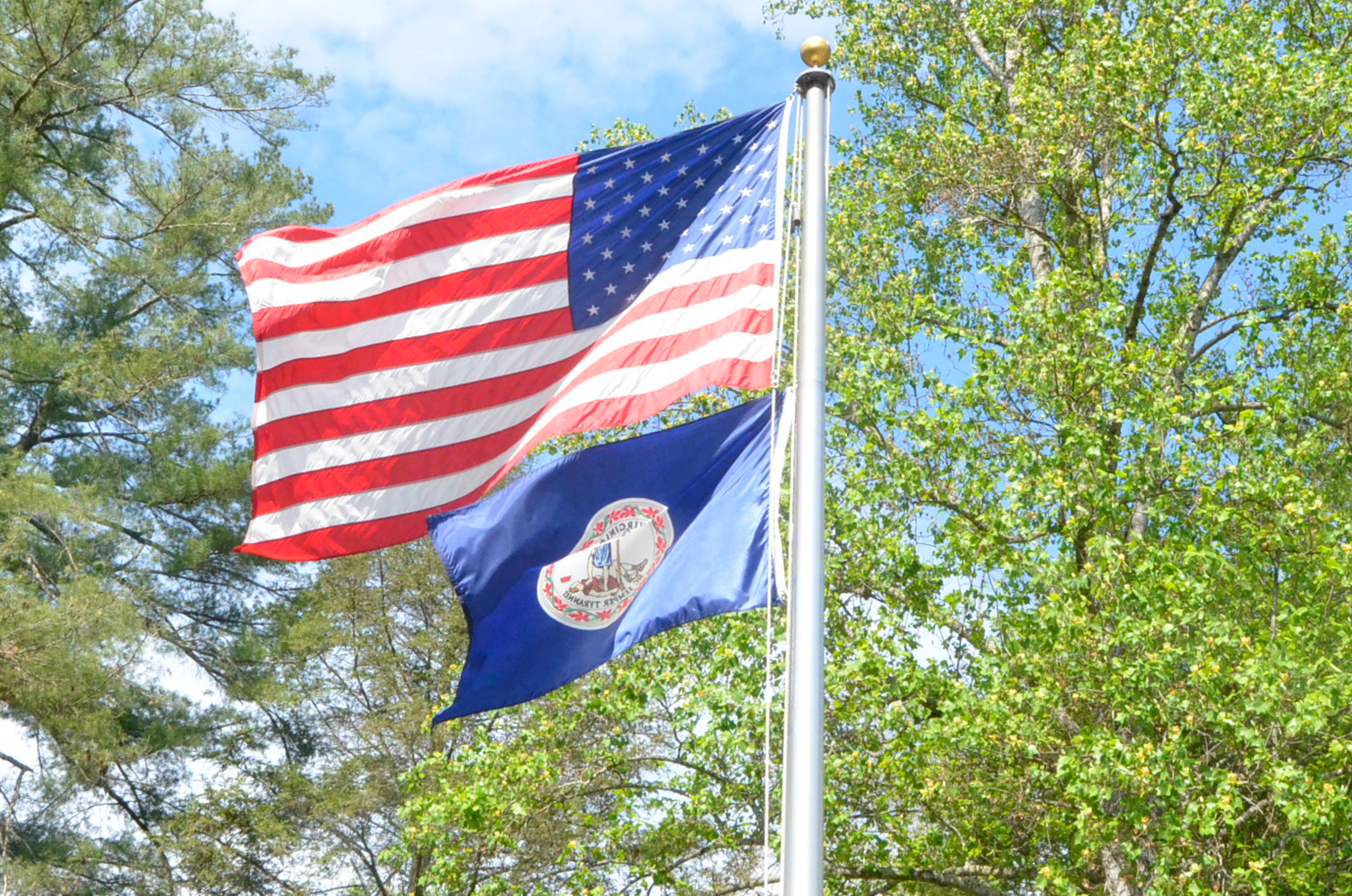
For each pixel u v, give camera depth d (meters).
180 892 22.64
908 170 16.08
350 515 7.88
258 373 8.09
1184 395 13.58
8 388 23.33
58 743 19.70
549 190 8.00
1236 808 10.73
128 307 24.23
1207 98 13.59
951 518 13.46
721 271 7.34
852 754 12.58
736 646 12.40
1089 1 15.20
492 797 12.97
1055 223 15.81
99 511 20.47
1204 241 14.69
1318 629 11.78
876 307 14.76
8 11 22.69
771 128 7.61
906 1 17.45
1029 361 13.00
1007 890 13.62
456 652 23.28
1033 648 12.10
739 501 6.73
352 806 22.08
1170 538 12.48
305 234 8.30
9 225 24.22
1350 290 14.47
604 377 7.29
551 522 7.02
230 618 25.34
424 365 7.99
